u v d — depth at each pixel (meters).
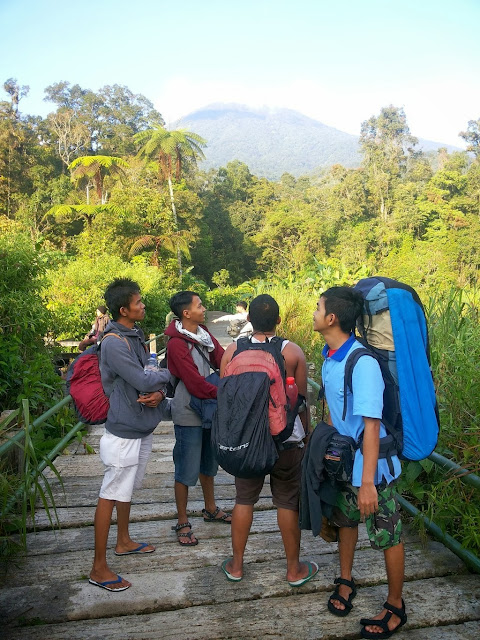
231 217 65.00
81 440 5.58
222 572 3.08
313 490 2.55
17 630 2.57
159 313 16.89
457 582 2.97
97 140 62.19
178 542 3.47
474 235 53.19
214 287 58.41
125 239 27.33
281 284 17.27
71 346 9.96
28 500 3.82
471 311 4.83
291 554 2.92
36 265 6.94
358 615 2.69
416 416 2.52
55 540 3.48
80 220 42.97
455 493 3.42
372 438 2.39
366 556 3.24
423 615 2.68
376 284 2.59
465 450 3.38
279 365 2.80
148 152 37.66
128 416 2.95
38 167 46.69
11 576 3.03
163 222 28.45
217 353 3.61
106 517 2.93
